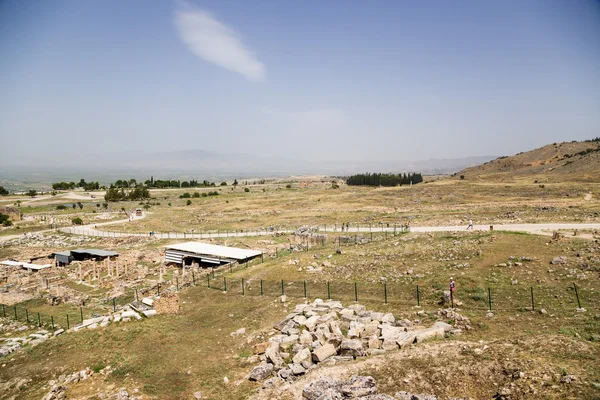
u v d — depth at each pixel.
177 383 24.16
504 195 117.69
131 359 27.28
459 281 34.66
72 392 23.91
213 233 91.62
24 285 54.50
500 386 17.16
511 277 34.91
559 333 22.33
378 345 23.67
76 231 101.88
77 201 180.75
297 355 23.55
